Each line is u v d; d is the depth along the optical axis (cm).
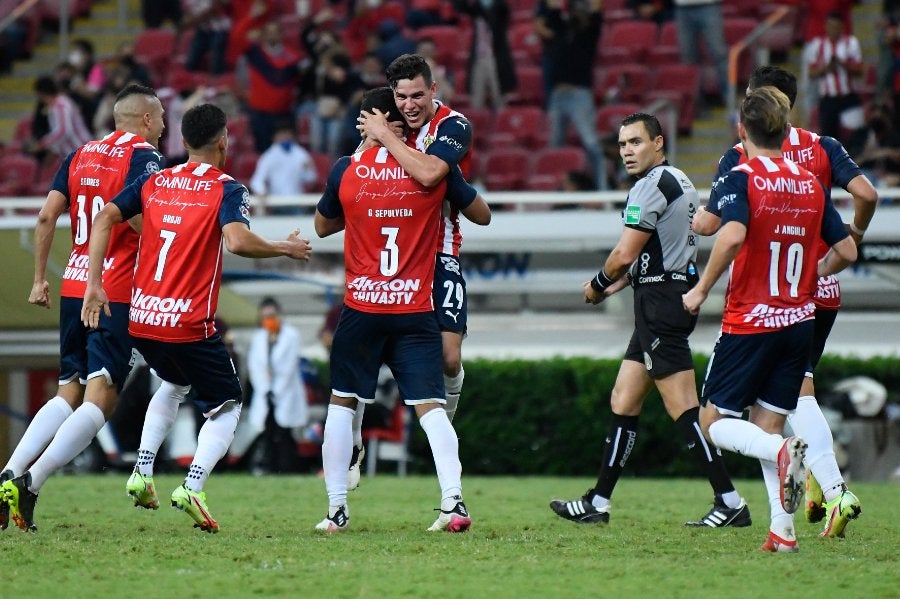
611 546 2212
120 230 2405
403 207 2297
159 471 4638
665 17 6575
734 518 2538
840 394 4459
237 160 5916
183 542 2225
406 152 2280
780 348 2123
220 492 3522
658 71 6175
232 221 2248
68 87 6272
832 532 2314
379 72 5862
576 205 5144
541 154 5725
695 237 2548
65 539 2264
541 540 2292
